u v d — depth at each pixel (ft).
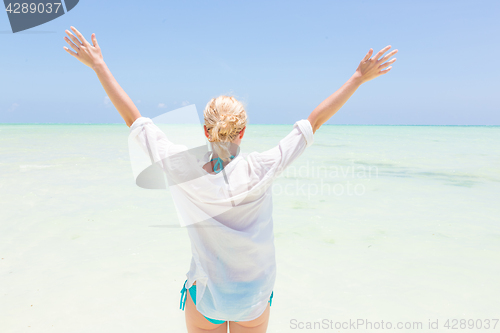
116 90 4.57
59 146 49.90
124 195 20.03
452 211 17.35
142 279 10.05
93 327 7.81
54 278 10.03
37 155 37.63
